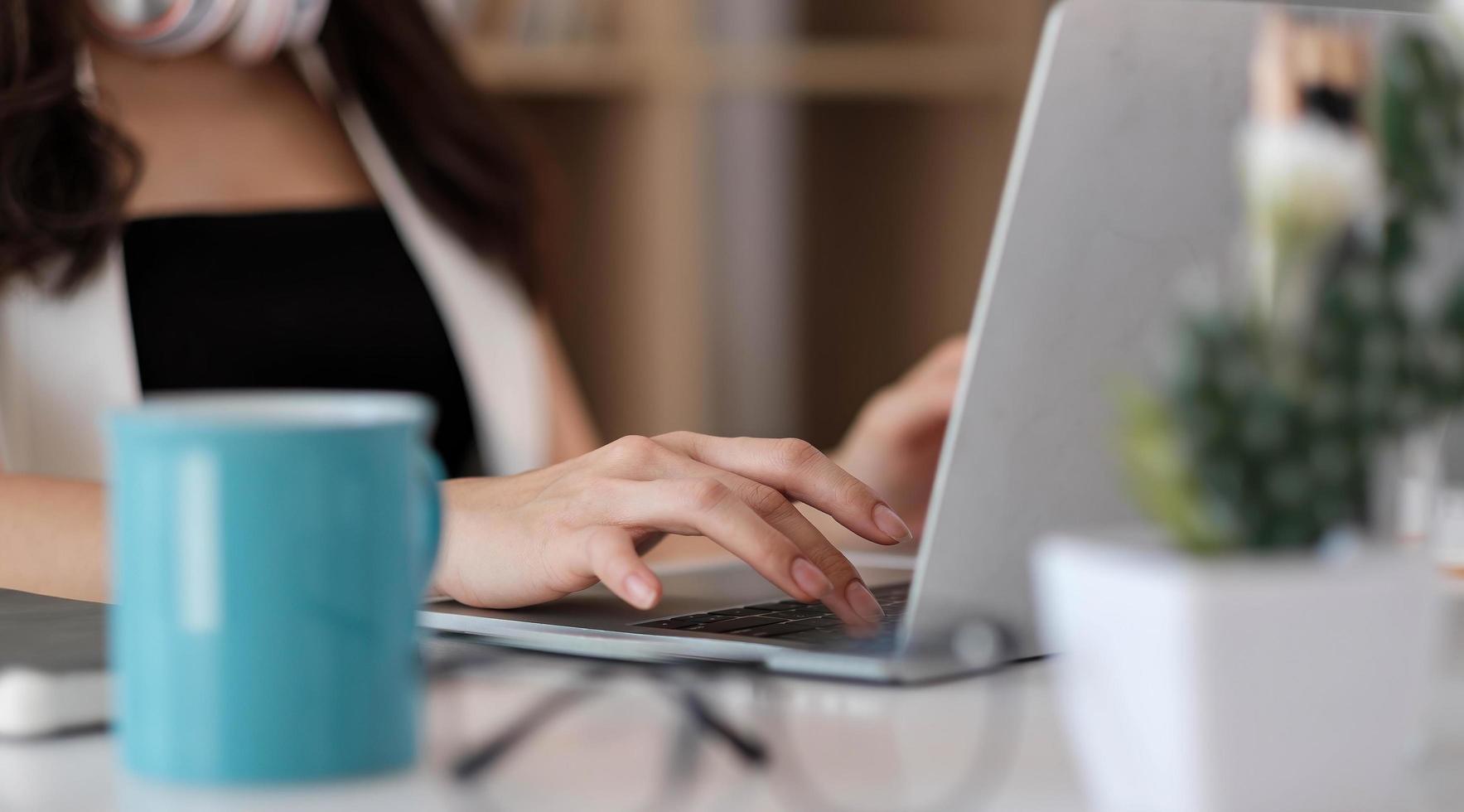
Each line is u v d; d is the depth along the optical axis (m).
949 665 0.61
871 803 0.44
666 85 2.77
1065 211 0.58
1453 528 0.91
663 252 2.81
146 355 1.57
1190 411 0.40
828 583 0.71
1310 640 0.39
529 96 2.77
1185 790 0.39
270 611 0.44
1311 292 0.42
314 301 1.67
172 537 0.44
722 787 0.46
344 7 1.72
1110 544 0.42
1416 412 0.42
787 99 2.94
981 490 0.60
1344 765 0.40
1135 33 0.57
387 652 0.46
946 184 3.01
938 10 2.97
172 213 1.65
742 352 2.92
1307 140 0.48
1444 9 0.59
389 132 1.75
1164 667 0.39
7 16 1.42
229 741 0.44
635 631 0.70
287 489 0.44
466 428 1.76
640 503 0.75
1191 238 0.60
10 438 1.45
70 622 0.63
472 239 1.78
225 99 1.73
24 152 1.42
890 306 3.03
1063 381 0.60
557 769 0.48
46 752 0.50
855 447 1.40
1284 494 0.40
